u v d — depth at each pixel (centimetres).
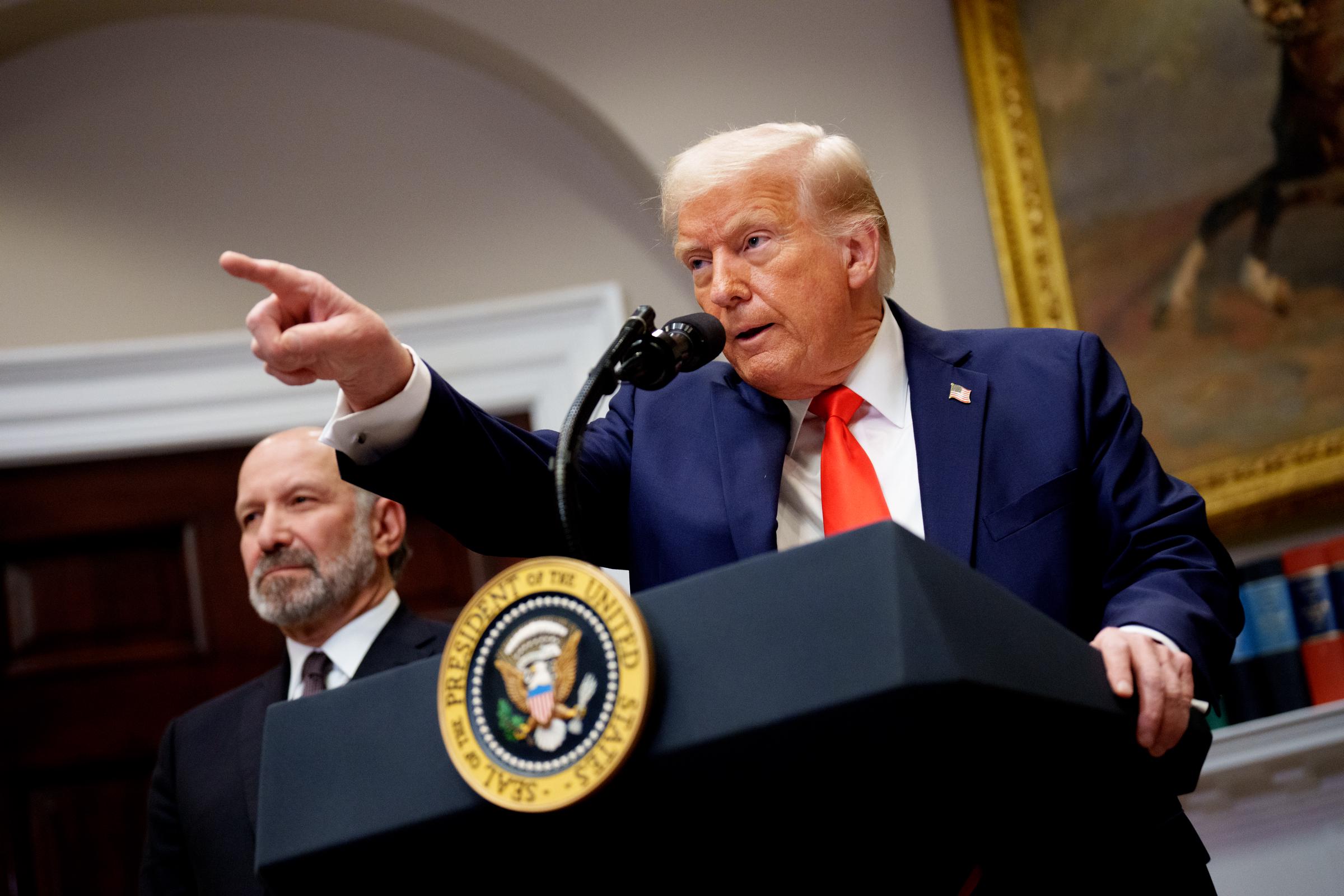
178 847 228
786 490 143
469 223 363
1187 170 310
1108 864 113
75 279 348
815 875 86
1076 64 326
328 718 85
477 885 86
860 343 145
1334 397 288
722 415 145
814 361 141
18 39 354
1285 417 292
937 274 333
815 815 79
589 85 347
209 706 245
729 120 345
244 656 340
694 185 142
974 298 331
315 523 251
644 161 345
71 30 360
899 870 87
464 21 350
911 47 348
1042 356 145
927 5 350
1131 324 311
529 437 131
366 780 82
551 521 131
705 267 144
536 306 351
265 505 254
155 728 333
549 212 364
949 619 71
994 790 87
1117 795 114
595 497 142
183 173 358
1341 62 294
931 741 71
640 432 148
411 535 352
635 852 82
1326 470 284
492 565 353
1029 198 325
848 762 73
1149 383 307
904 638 69
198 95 363
